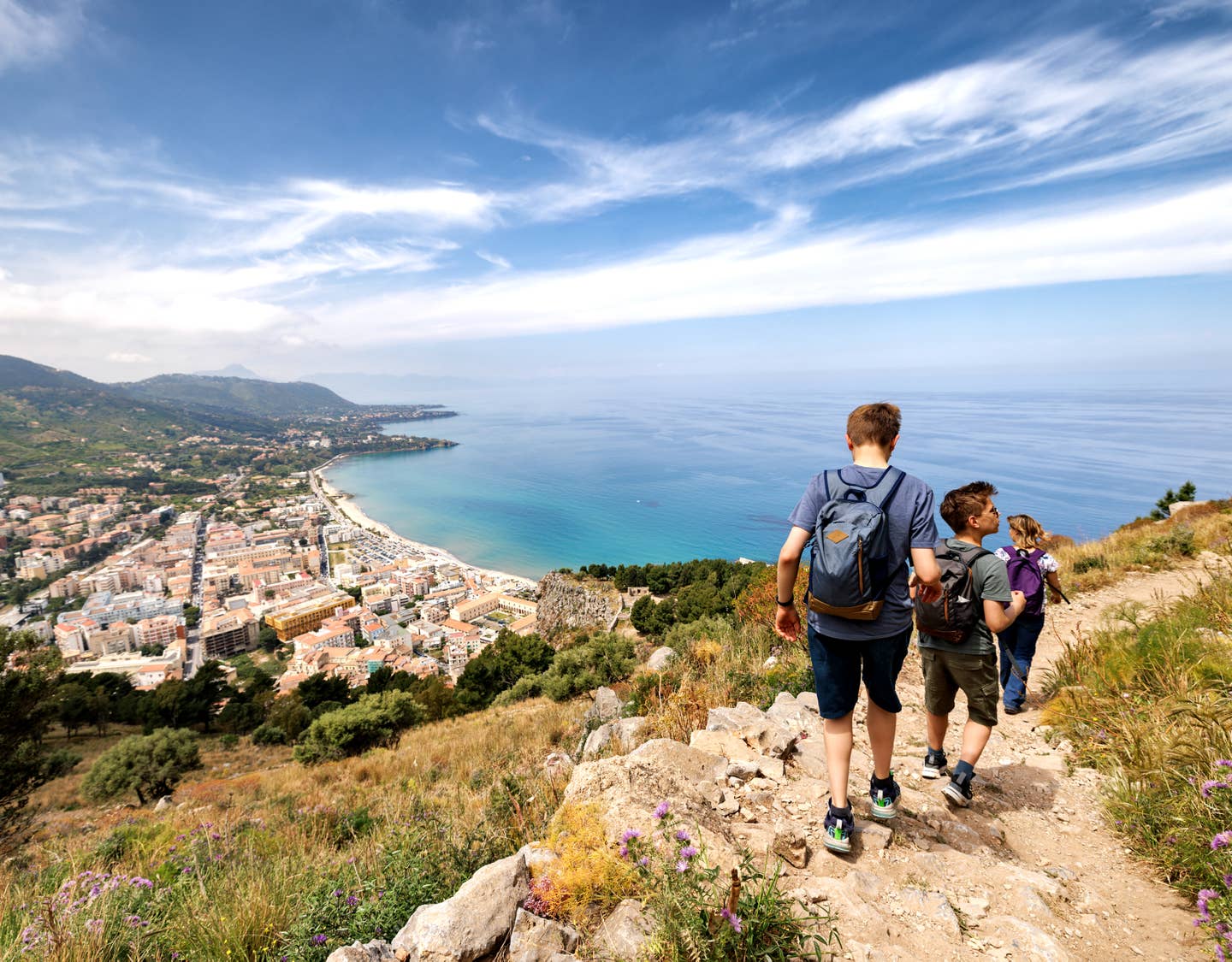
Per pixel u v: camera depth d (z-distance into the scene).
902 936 2.02
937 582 2.32
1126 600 7.88
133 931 3.02
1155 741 3.42
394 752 14.02
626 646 20.17
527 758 7.34
